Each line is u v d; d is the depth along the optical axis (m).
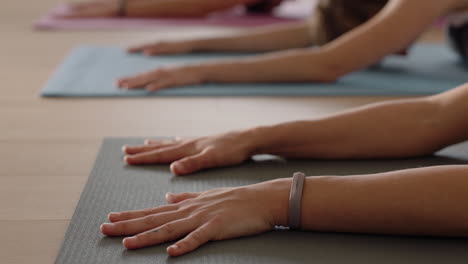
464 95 1.62
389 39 2.34
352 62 2.51
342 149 1.68
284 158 1.74
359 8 2.89
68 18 4.18
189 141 1.72
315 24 3.03
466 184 1.23
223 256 1.23
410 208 1.24
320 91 2.47
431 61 3.05
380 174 1.30
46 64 2.96
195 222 1.28
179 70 2.56
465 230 1.24
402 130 1.65
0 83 2.62
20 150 1.85
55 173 1.68
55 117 2.17
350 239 1.30
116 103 2.33
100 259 1.22
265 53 3.16
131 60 2.99
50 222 1.41
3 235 1.35
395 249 1.26
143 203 1.46
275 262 1.21
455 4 2.38
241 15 4.43
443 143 1.65
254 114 2.21
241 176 1.62
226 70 2.57
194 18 4.27
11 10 4.74
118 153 1.79
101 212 1.42
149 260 1.21
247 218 1.29
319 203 1.29
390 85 2.57
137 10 4.23
